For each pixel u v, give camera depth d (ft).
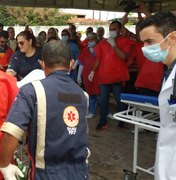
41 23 106.83
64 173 6.13
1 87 6.55
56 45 6.46
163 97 6.24
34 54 13.10
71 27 26.91
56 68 6.43
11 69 13.12
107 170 13.56
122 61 17.60
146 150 15.79
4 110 6.57
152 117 10.75
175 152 6.15
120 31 17.63
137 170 13.44
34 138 6.03
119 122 19.06
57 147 6.03
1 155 5.95
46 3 32.30
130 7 20.51
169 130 6.21
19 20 104.17
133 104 10.62
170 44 6.15
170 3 32.22
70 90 6.36
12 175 6.16
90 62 20.84
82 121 6.41
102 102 18.42
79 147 6.33
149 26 6.17
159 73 15.11
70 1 33.58
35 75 8.08
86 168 6.57
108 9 35.22
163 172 6.29
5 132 5.77
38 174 6.03
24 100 5.91
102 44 18.37
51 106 6.02
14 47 26.96
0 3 30.27
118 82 17.74
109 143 16.69
